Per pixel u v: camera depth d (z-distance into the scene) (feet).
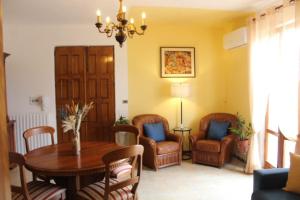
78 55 15.85
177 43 17.12
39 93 15.66
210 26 17.24
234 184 11.99
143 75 16.83
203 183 12.16
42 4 11.55
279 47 11.34
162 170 14.12
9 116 15.21
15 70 15.46
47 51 15.60
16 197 7.44
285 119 10.89
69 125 8.89
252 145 13.26
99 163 7.89
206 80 17.56
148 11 13.43
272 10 11.73
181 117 17.15
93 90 16.06
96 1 11.36
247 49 14.38
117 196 7.53
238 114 15.99
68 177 8.33
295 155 8.09
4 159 1.99
